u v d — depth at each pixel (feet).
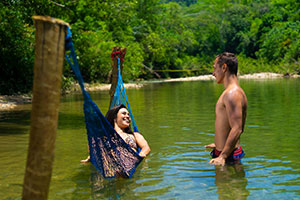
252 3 252.01
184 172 14.21
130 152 14.60
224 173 13.94
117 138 14.34
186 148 18.42
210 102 41.68
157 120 27.99
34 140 7.15
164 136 21.59
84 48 77.82
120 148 14.34
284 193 11.60
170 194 11.80
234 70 15.70
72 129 24.44
